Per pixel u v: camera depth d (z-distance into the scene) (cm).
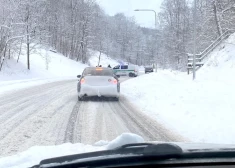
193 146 354
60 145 663
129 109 1254
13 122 934
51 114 1084
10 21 4000
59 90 1983
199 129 870
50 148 634
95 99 1548
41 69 5072
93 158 239
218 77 2406
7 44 4153
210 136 795
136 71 4944
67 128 872
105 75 1486
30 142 719
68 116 1055
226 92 1478
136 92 1862
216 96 1397
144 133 834
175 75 3444
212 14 4262
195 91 1611
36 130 838
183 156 252
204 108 1145
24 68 4603
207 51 3506
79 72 6288
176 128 901
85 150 621
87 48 8588
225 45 3091
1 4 3981
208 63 2939
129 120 1016
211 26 4372
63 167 224
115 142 367
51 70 5388
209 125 903
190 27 6438
